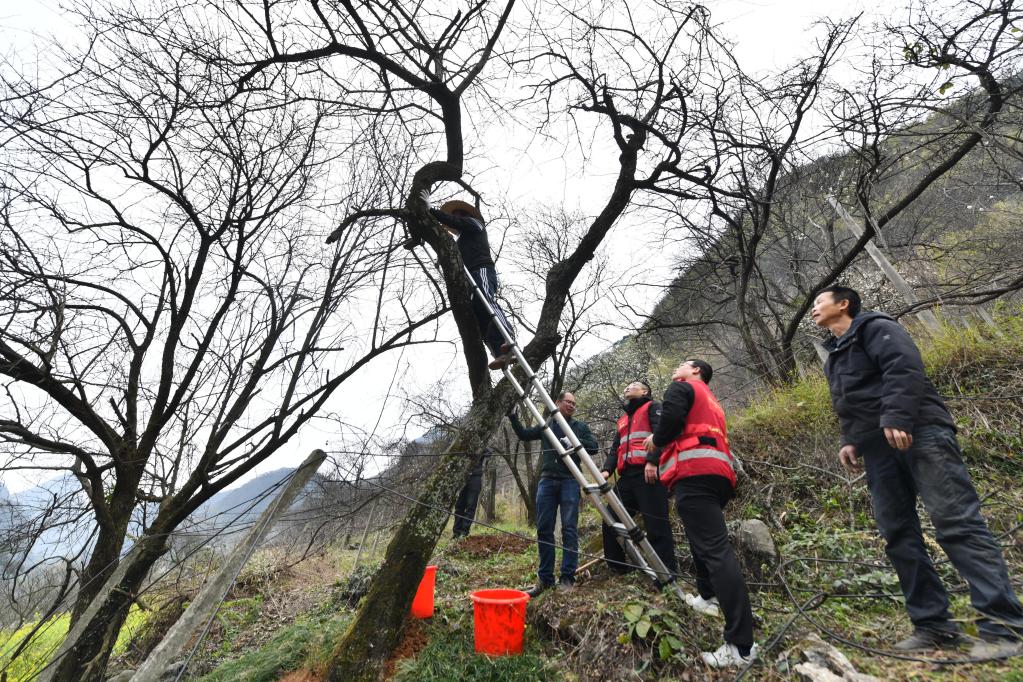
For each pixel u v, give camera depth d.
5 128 3.82
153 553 4.58
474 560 6.92
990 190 9.57
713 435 3.22
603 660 3.27
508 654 3.58
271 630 6.38
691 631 3.25
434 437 8.38
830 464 5.84
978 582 2.46
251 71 4.22
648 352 12.62
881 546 4.31
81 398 4.31
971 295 6.94
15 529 4.46
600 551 5.49
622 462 4.52
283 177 4.70
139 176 4.34
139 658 5.84
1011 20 4.93
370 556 8.03
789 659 2.81
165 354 4.82
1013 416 5.33
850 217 9.57
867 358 2.90
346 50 4.43
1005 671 2.24
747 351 10.02
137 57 4.04
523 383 4.65
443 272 4.48
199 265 4.76
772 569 4.06
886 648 2.83
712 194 5.71
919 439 2.64
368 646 3.65
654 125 5.69
